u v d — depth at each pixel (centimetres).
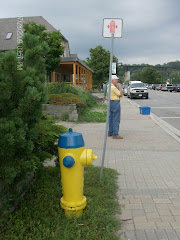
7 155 283
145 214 359
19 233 299
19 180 320
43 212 338
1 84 286
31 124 312
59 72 3050
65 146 323
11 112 299
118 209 371
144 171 531
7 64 288
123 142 796
